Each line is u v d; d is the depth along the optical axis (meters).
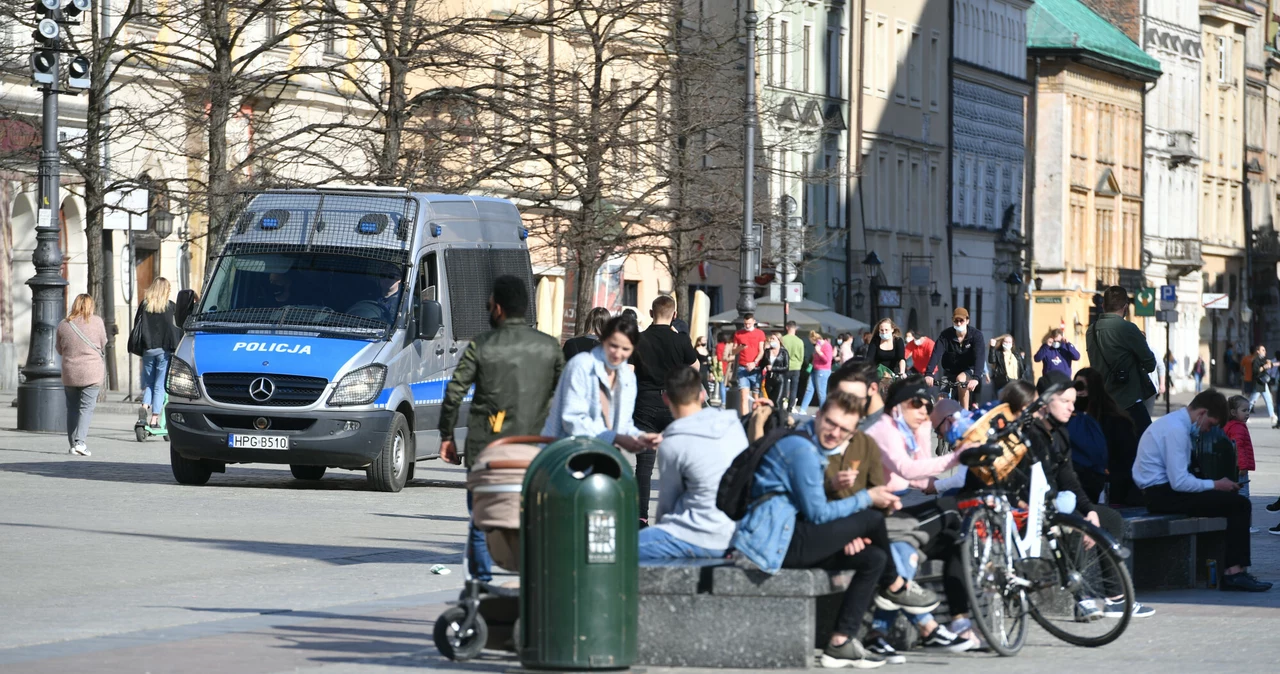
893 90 122.12
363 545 27.16
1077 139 149.62
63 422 48.31
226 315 35.88
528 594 16.36
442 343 37.31
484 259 38.94
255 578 23.41
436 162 57.38
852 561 17.61
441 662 17.30
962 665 18.03
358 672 16.73
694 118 66.19
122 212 68.69
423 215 36.81
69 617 19.86
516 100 59.44
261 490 35.47
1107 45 151.75
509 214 40.47
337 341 35.22
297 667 16.91
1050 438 20.75
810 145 109.00
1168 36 169.12
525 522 16.36
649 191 67.06
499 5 81.75
